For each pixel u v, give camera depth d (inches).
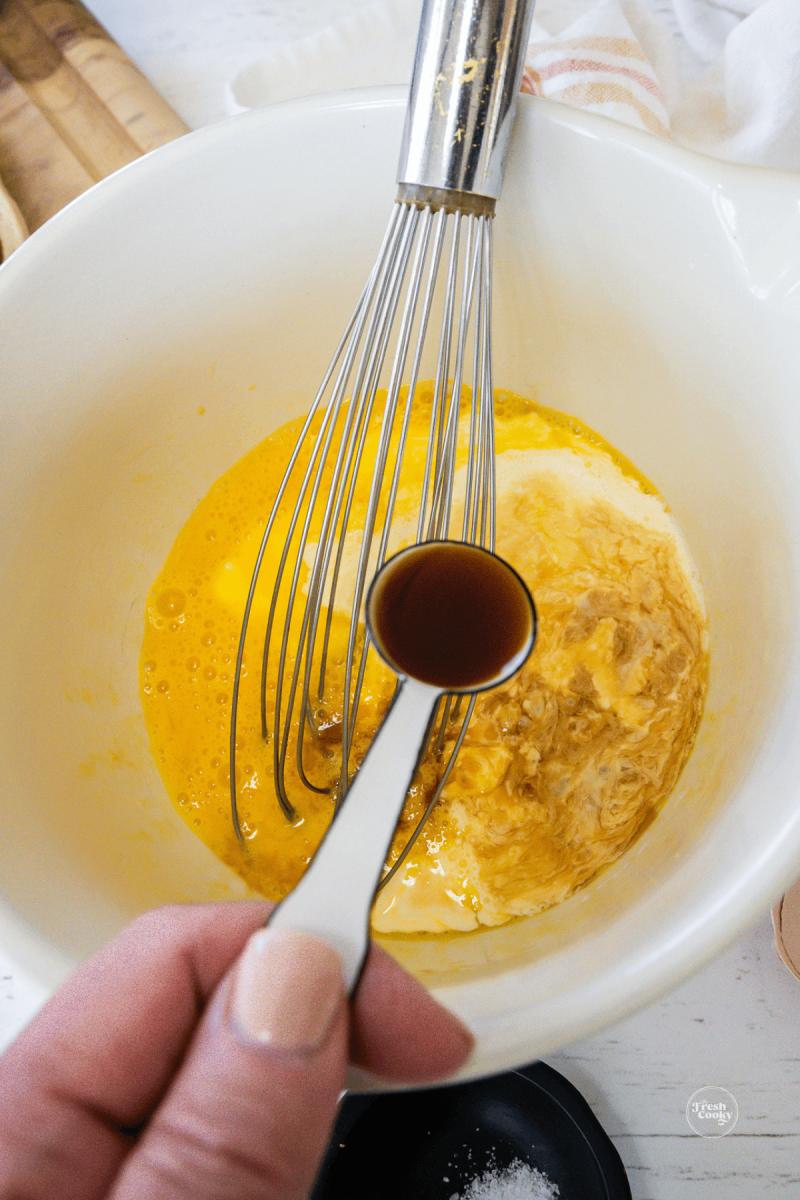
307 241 10.8
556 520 11.4
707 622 10.8
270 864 10.5
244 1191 6.3
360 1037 7.3
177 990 7.0
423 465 12.1
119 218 9.9
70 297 9.9
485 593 8.3
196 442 11.8
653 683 10.1
